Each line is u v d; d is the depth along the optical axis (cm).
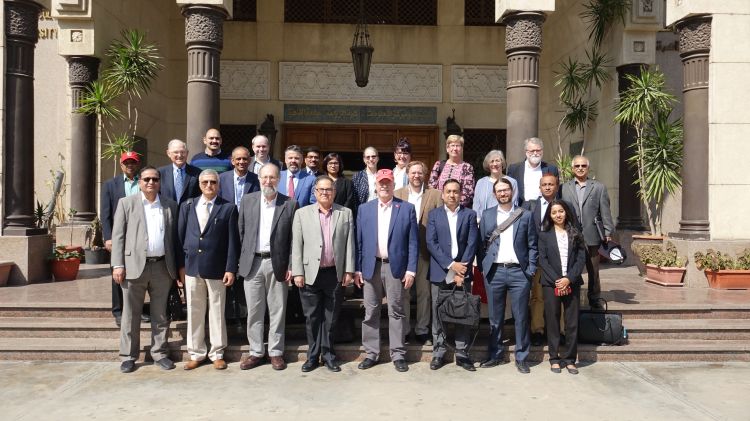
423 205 634
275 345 597
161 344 600
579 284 593
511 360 627
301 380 559
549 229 595
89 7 1059
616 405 497
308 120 1430
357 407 488
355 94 1437
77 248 904
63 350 617
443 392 528
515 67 866
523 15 854
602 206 675
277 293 595
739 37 866
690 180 884
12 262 826
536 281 647
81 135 1109
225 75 1420
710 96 872
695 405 498
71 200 1118
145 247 579
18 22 858
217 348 598
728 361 632
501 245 597
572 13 1302
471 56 1449
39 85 1227
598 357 629
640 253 912
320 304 599
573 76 1159
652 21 1073
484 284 633
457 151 664
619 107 1042
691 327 666
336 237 589
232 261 591
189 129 860
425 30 1446
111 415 468
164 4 1382
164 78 1378
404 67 1446
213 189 582
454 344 642
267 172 584
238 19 1427
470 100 1450
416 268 603
